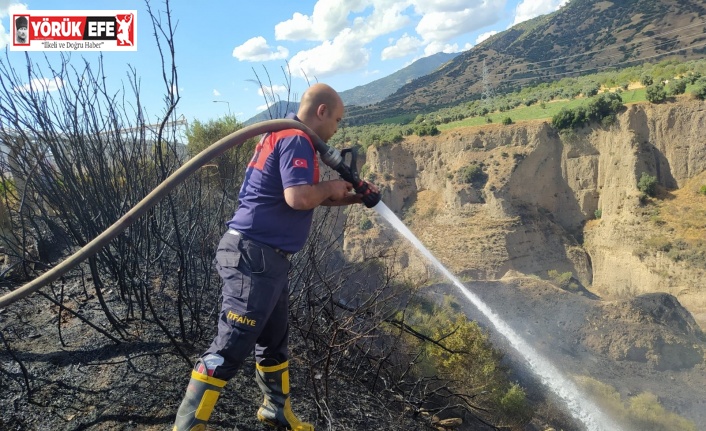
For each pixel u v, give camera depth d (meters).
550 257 57.44
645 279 50.66
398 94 189.62
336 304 4.50
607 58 147.38
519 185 60.12
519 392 10.00
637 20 162.12
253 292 2.17
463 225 60.50
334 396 3.64
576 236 59.22
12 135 3.53
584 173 59.19
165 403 2.89
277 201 2.21
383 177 69.25
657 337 30.08
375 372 4.48
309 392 3.53
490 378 9.48
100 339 3.49
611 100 57.38
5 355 3.19
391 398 4.24
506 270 55.75
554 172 61.19
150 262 4.58
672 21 148.88
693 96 53.78
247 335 2.18
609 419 16.02
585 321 32.28
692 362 29.02
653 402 22.97
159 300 4.25
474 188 61.31
